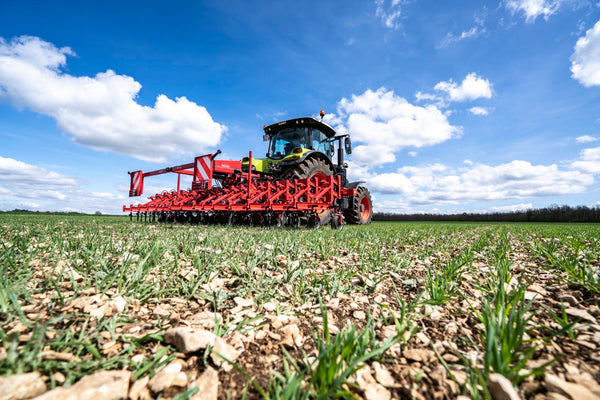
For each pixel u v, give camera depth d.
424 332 1.30
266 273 2.28
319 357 0.90
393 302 1.77
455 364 1.03
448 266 2.35
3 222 5.87
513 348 1.06
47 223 5.66
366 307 1.66
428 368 1.01
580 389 0.81
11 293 1.13
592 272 1.95
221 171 7.46
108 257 2.23
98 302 1.40
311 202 6.89
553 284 2.05
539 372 0.84
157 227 5.94
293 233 4.89
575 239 4.50
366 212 12.02
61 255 2.25
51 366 0.85
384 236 5.27
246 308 1.59
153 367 0.95
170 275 2.01
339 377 0.81
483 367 0.98
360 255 3.20
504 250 3.34
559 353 1.08
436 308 1.61
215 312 1.44
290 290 1.89
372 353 0.95
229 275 2.19
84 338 1.04
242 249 3.14
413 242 4.70
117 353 1.02
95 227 5.12
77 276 1.75
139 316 1.37
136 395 0.82
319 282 2.04
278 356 1.11
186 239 3.48
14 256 1.99
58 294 1.41
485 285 2.02
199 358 1.03
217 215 7.98
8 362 0.81
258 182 8.06
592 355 1.05
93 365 0.89
